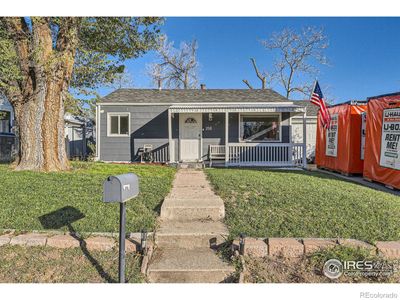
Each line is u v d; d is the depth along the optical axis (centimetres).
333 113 1157
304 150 1277
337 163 1098
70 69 829
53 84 797
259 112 1332
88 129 2191
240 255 349
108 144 1432
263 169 1128
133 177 306
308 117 1719
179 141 1423
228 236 392
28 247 360
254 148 1337
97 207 477
